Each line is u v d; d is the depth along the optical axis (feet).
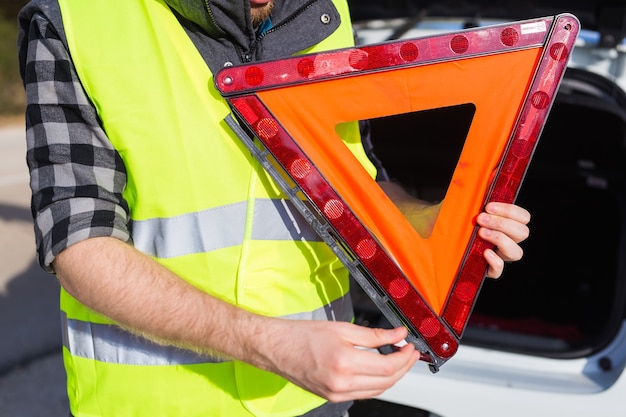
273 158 4.00
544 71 4.02
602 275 9.77
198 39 4.03
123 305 3.68
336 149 4.03
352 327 3.62
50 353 11.52
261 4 4.07
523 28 3.99
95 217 3.76
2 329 12.14
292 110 3.96
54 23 3.83
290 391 4.47
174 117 3.93
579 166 10.22
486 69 4.03
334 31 4.41
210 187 4.03
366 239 4.07
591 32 7.59
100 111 3.88
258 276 4.19
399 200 4.70
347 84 3.99
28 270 14.69
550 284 9.64
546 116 4.07
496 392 6.17
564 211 10.44
